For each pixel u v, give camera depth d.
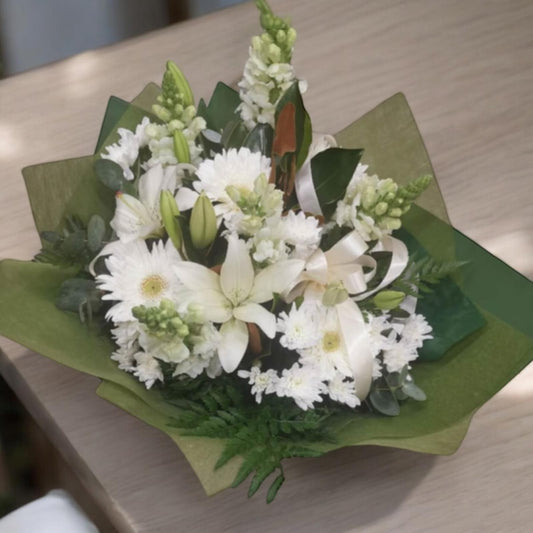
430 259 2.22
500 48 2.57
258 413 2.09
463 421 2.12
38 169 2.24
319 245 2.13
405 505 2.15
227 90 2.32
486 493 2.17
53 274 2.17
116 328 2.14
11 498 2.89
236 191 2.03
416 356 2.15
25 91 2.51
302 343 2.04
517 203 2.43
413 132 2.30
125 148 2.18
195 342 2.03
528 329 2.19
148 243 2.14
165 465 2.17
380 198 2.07
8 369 2.27
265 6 2.10
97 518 2.83
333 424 2.11
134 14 3.85
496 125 2.50
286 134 2.11
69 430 2.20
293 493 2.16
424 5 2.61
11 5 3.82
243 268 2.03
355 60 2.56
